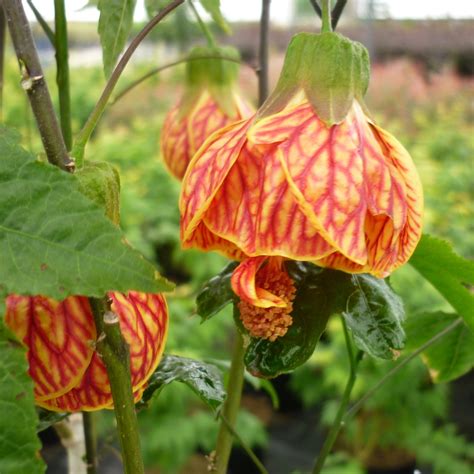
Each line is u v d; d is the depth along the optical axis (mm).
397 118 1527
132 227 862
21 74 115
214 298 175
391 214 137
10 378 101
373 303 165
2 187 104
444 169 1077
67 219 105
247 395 841
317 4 190
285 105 148
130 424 125
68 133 199
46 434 597
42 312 125
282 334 147
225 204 141
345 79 146
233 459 707
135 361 133
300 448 768
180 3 132
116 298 132
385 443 723
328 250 131
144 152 1049
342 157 136
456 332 236
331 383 724
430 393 729
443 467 692
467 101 1627
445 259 184
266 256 147
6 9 113
